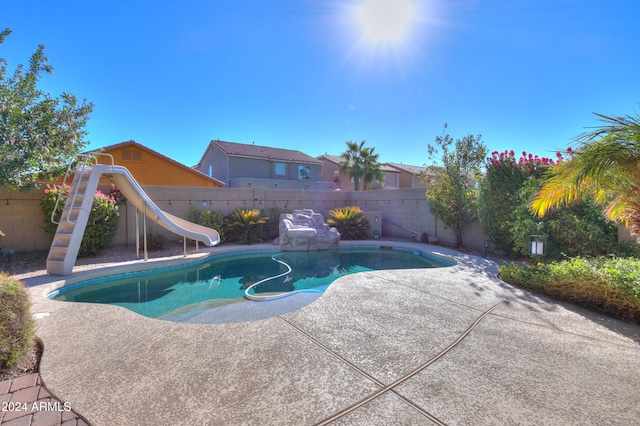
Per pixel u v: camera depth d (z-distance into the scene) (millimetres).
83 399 2238
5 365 2670
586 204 6898
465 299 4613
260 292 6172
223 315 4777
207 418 2020
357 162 25000
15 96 7344
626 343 3158
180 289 6434
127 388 2371
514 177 8539
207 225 11469
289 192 14320
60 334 3395
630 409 2104
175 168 18141
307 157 26844
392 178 31969
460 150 10648
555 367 2676
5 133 7008
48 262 6449
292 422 1979
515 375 2547
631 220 4543
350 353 2936
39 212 8898
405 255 10398
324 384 2416
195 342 3178
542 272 5215
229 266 8742
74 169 8602
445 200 10773
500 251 9406
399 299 4609
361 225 13203
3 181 7250
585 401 2195
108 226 9078
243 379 2486
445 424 1958
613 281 3988
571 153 4332
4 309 2666
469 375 2549
